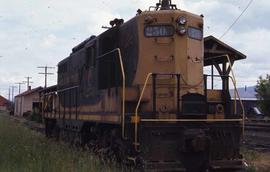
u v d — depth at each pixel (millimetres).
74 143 18000
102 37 15109
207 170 12305
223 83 13312
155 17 13312
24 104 89500
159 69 13164
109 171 11219
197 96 12281
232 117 12602
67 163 11250
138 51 13336
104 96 14258
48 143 17391
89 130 17484
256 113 65062
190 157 11945
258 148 20250
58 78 23969
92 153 13312
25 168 11109
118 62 13406
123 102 12359
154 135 11789
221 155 12305
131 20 13992
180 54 13203
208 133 12133
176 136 11938
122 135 12258
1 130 22406
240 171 12477
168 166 11633
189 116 12156
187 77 13211
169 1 13844
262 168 13859
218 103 13242
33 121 58750
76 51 19969
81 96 17906
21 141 16984
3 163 11977
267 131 30781
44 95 29688
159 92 12992
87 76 17031
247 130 32406
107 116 13789
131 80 13656
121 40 14719
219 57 17156
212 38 21734
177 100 12266
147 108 12891
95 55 15961
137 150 11648
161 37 13250
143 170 11312
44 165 11148
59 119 22781
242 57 22562
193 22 13570
